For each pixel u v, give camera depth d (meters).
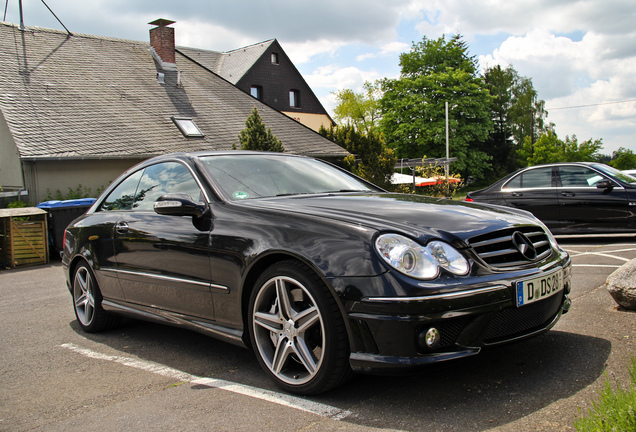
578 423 2.08
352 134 23.81
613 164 46.66
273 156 4.23
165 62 21.91
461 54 51.59
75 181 14.16
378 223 2.66
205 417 2.60
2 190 14.20
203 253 3.24
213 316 3.27
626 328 3.61
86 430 2.54
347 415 2.50
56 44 19.58
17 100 15.19
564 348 3.26
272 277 2.85
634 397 2.04
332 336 2.59
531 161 52.69
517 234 2.84
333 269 2.56
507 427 2.27
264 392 2.89
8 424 2.68
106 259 4.18
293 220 2.88
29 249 10.66
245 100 22.78
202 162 3.74
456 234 2.62
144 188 4.11
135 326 4.72
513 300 2.57
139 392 3.03
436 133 47.47
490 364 3.06
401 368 2.40
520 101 69.38
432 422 2.37
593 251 7.77
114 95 18.05
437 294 2.40
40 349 4.12
